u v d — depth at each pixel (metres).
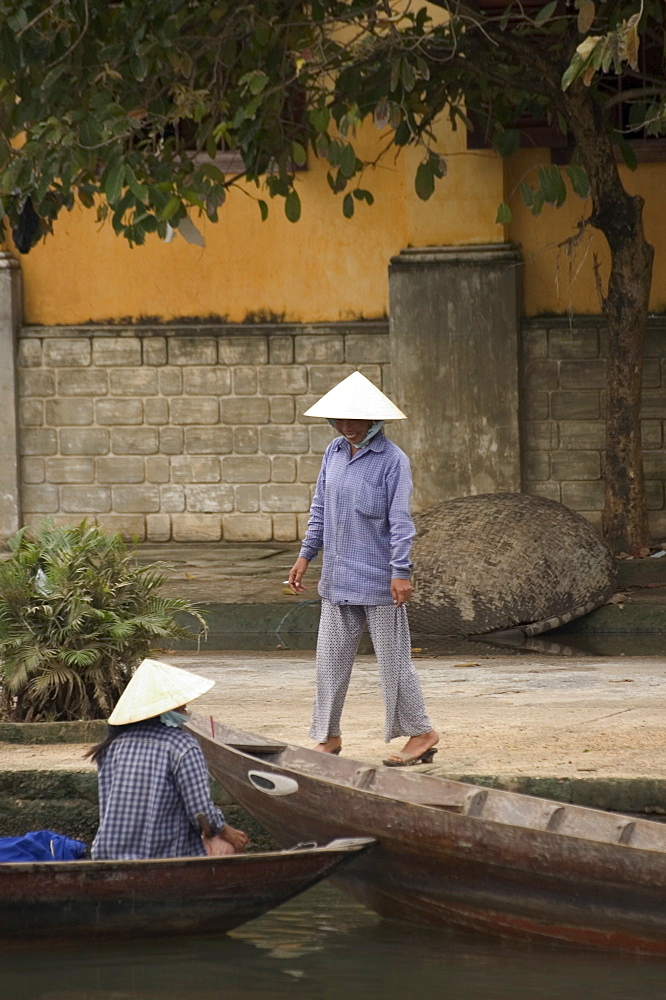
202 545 37.03
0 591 17.78
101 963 12.12
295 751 14.85
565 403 35.47
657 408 35.00
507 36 28.42
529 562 26.77
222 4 26.86
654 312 35.03
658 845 12.76
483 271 34.94
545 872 12.27
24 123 27.11
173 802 12.61
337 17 29.70
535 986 11.59
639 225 29.44
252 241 36.50
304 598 27.92
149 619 18.12
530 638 26.77
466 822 12.48
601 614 27.05
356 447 15.97
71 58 26.62
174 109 26.31
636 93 28.20
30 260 37.25
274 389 36.66
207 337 36.72
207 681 12.80
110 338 37.00
